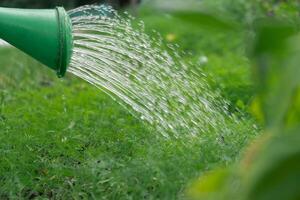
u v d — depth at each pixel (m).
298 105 2.03
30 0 15.88
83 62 6.33
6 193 5.30
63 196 5.30
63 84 9.52
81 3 15.45
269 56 1.86
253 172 1.74
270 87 1.91
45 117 6.96
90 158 5.69
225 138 5.81
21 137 6.14
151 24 11.98
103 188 5.05
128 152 5.86
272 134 1.89
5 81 9.96
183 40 11.95
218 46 11.70
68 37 5.71
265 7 10.89
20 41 5.69
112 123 6.82
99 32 6.88
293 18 9.78
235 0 11.28
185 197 4.52
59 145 6.07
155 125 6.15
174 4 1.74
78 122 6.86
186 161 4.94
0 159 5.75
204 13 1.78
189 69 7.14
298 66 1.84
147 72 6.41
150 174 4.85
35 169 5.70
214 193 2.04
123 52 6.45
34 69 10.52
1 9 5.69
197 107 6.29
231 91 8.30
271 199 1.69
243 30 1.88
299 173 1.69
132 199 4.79
